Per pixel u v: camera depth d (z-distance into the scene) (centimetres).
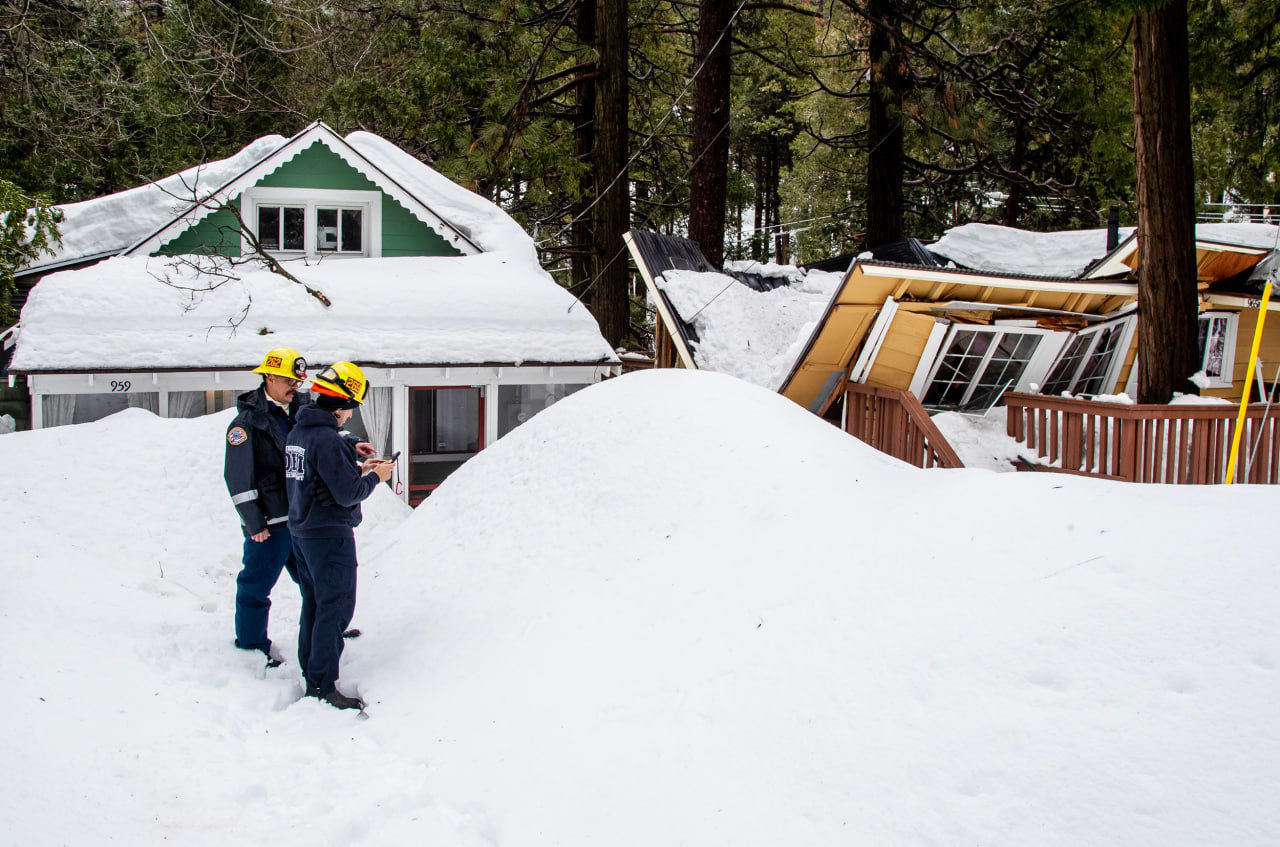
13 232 1373
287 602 704
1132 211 2294
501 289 1334
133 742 436
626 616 538
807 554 527
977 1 1997
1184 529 434
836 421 1114
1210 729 329
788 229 3462
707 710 438
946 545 484
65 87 1841
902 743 377
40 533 719
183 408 1156
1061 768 338
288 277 1262
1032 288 980
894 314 952
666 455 678
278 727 495
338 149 1464
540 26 2072
